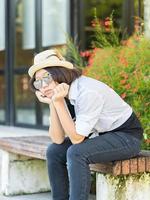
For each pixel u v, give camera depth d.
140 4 6.86
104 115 3.47
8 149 4.80
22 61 8.55
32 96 8.33
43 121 8.11
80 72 3.56
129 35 7.16
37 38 8.27
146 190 3.66
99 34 6.31
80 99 3.38
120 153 3.44
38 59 3.59
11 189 4.87
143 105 4.68
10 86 8.83
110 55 5.41
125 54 5.23
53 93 3.48
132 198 3.61
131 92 4.78
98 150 3.39
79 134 3.36
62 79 3.47
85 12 7.88
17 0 8.72
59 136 3.68
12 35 8.80
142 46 5.19
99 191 3.58
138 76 4.79
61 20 7.86
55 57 3.54
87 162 3.39
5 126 8.91
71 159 3.37
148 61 4.96
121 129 3.53
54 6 7.99
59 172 3.70
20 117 8.66
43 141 4.76
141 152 3.83
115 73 4.97
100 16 7.91
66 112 3.40
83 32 7.80
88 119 3.35
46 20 8.14
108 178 3.51
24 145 4.51
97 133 3.56
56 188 3.71
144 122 4.56
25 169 4.93
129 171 3.50
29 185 4.95
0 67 9.13
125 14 7.39
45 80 3.47
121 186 3.56
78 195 3.34
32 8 8.41
